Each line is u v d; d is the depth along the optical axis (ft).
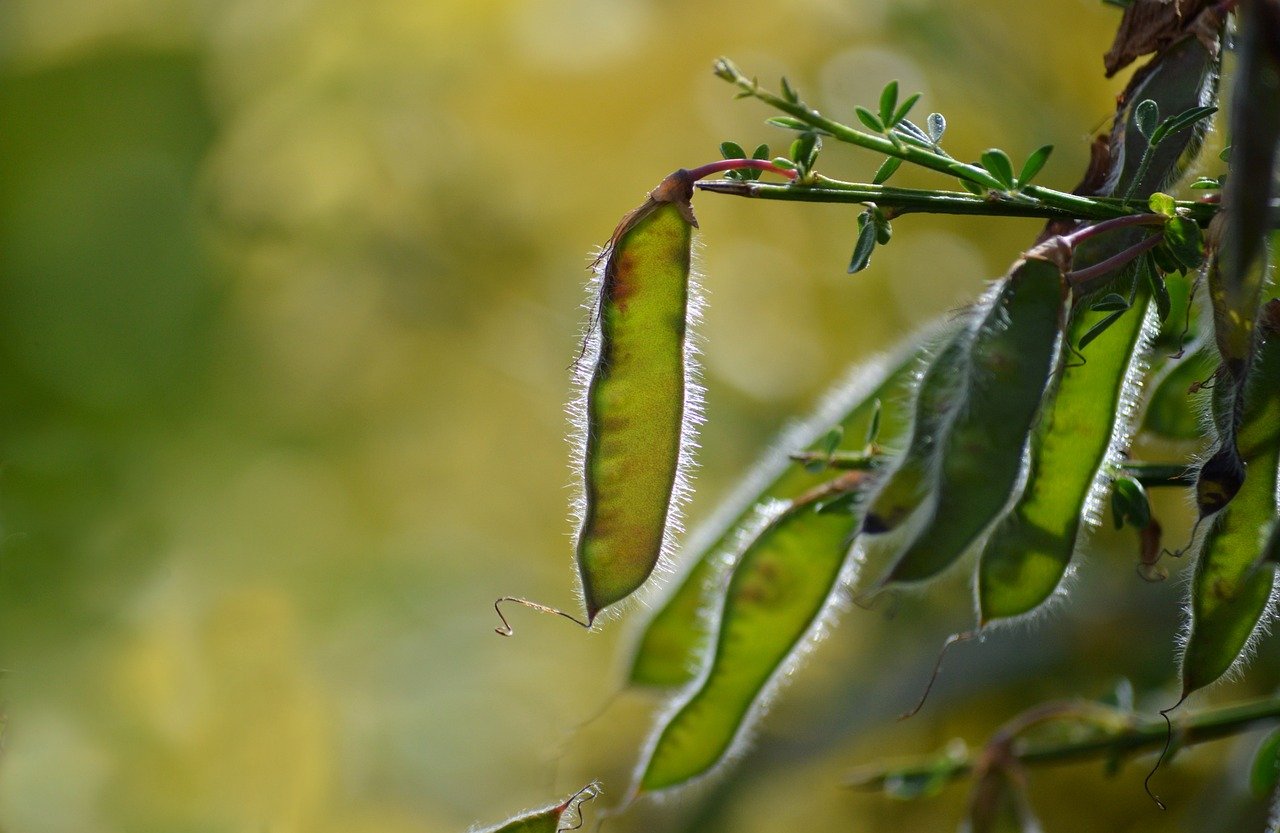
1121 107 1.39
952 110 2.36
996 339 1.32
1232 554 1.33
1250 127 1.25
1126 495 1.37
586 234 2.66
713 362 2.47
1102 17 2.27
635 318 1.36
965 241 2.37
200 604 2.76
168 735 2.47
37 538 2.65
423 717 2.80
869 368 1.52
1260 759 1.47
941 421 1.35
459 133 2.67
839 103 2.39
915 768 1.60
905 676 2.10
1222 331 1.30
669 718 1.49
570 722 2.56
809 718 2.20
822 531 1.47
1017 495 1.34
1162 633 1.94
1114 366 1.37
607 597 1.38
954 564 1.32
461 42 2.62
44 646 2.50
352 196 2.76
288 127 2.73
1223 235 1.30
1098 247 1.35
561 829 1.37
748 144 2.47
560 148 2.62
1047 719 1.57
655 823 2.24
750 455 2.43
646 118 2.56
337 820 2.56
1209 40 1.37
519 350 2.74
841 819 2.18
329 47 2.71
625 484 1.37
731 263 2.49
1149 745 1.55
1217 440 1.32
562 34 2.55
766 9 2.46
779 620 1.48
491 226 2.69
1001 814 1.57
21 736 2.30
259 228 2.84
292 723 2.57
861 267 1.33
